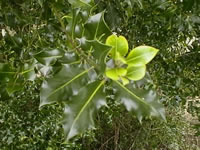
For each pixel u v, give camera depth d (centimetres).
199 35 61
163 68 67
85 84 20
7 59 39
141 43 69
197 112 78
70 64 20
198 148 104
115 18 39
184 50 73
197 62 63
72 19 21
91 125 19
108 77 18
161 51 68
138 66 18
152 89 20
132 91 20
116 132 101
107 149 108
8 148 63
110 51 18
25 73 27
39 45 36
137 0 33
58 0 29
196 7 35
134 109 20
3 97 28
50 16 33
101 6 38
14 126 63
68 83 20
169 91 68
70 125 19
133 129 102
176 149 100
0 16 35
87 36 20
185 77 66
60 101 20
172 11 41
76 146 70
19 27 38
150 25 64
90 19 20
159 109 20
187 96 75
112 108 64
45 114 64
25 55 32
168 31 64
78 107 19
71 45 21
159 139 100
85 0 24
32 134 64
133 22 66
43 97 19
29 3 37
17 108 62
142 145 100
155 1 40
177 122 99
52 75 22
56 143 67
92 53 19
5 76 26
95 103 19
